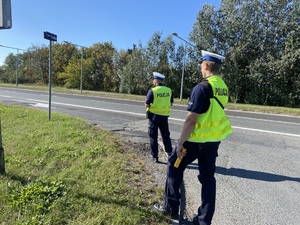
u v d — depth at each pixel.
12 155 4.00
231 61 26.22
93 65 41.19
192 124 2.20
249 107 16.47
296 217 2.82
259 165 4.61
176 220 2.59
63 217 2.35
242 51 24.61
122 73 34.53
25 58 51.28
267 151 5.56
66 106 13.03
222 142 6.32
